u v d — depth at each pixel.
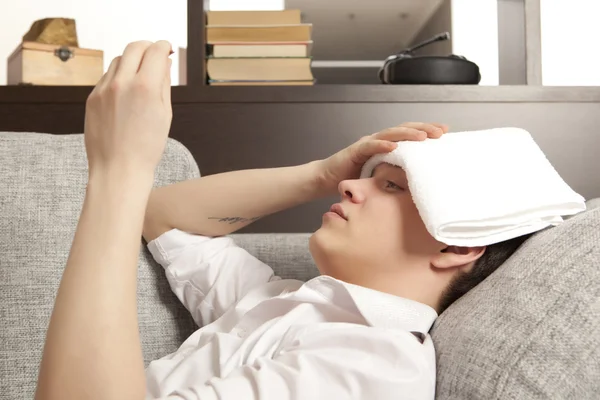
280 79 1.59
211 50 1.62
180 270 0.95
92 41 2.59
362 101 1.46
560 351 0.58
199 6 1.55
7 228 0.90
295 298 0.82
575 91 1.47
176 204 0.96
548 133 1.47
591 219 0.71
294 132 1.46
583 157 1.47
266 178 0.96
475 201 0.75
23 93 1.44
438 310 0.84
